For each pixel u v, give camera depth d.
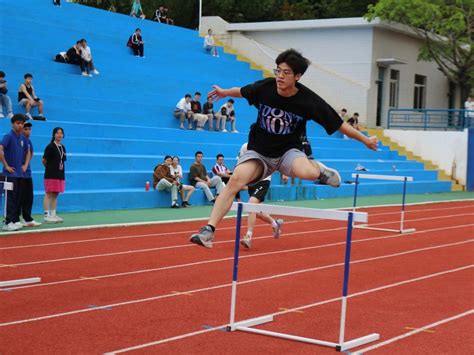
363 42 33.47
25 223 14.20
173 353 6.15
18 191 13.60
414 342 6.82
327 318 7.70
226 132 25.39
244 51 35.31
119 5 42.12
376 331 7.22
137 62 27.50
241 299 8.48
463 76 34.91
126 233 14.19
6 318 7.21
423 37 35.28
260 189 11.88
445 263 11.92
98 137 20.75
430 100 38.62
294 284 9.55
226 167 21.12
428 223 18.89
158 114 24.03
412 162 31.67
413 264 11.70
